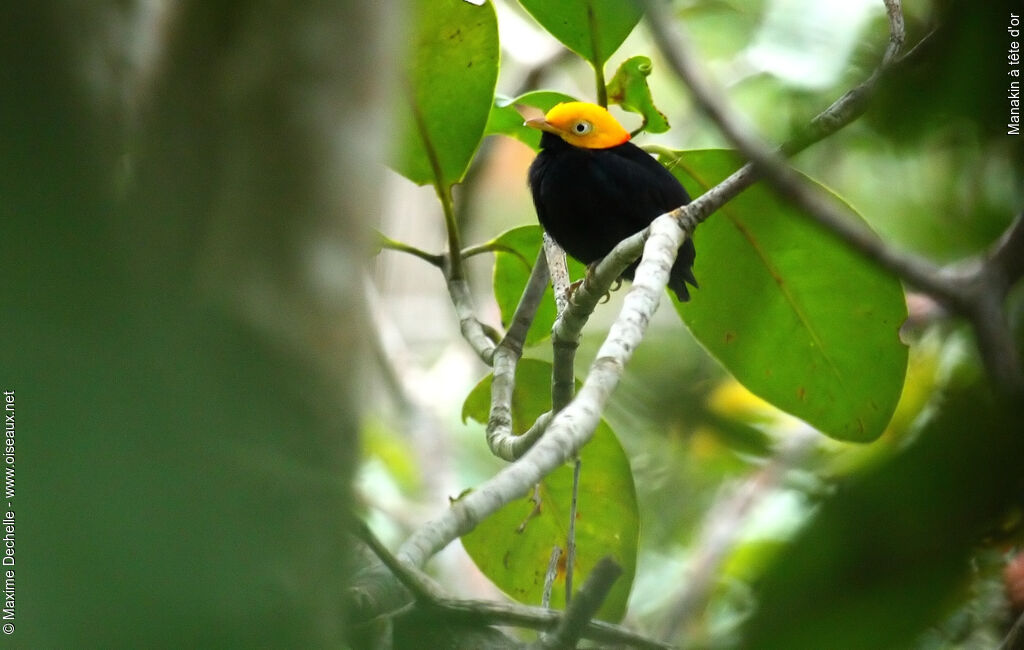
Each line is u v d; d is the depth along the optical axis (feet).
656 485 40.45
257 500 9.62
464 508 14.28
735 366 28.37
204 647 8.59
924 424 9.87
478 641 17.30
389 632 17.13
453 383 49.67
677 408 26.40
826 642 9.05
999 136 16.69
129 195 12.05
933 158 29.32
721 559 34.12
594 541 26.81
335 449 11.39
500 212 58.03
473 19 24.50
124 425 8.82
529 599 27.20
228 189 12.09
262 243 11.87
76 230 9.43
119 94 11.03
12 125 9.53
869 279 26.21
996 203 26.37
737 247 26.81
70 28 10.21
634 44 49.98
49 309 9.06
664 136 47.34
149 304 9.84
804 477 34.35
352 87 12.46
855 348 27.30
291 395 11.27
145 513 8.60
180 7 12.55
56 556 8.35
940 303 13.30
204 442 9.18
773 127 37.50
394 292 49.73
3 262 9.16
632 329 17.40
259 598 9.15
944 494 9.23
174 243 11.83
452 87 25.35
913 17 24.17
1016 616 19.72
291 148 12.13
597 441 26.21
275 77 12.24
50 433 8.62
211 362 10.52
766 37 37.14
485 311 50.16
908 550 9.14
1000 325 12.55
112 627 8.31
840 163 36.65
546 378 27.48
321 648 9.91
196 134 12.26
